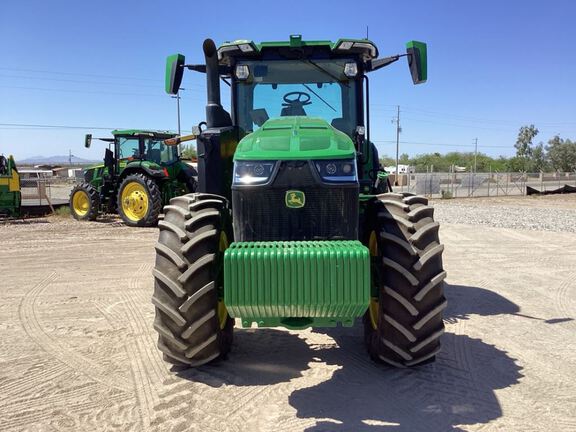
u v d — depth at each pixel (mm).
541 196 30594
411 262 3564
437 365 4070
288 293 3102
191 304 3533
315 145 3723
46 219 15414
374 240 3967
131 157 14352
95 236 11672
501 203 24750
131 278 7301
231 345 4402
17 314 5555
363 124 5270
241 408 3377
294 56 5074
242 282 3117
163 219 3750
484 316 5477
